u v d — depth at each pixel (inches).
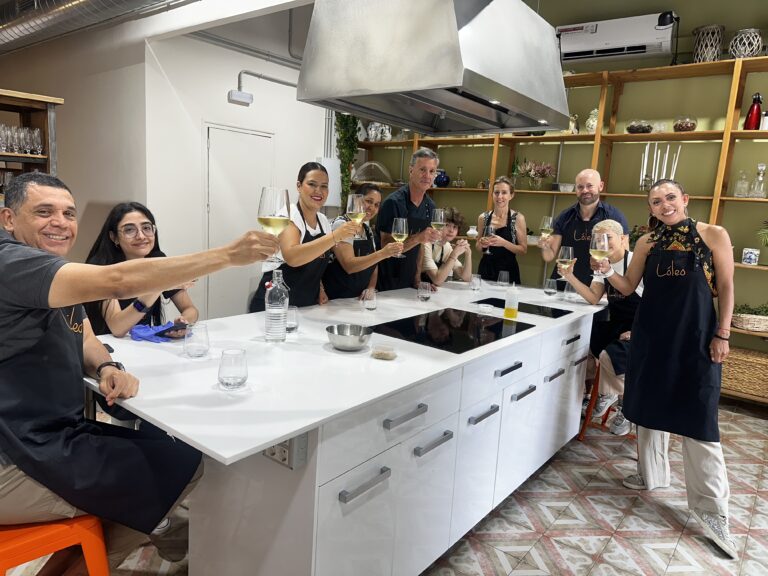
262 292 105.7
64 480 51.1
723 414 157.2
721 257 91.1
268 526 59.6
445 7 77.4
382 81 83.6
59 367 53.8
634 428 130.4
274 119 204.8
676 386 95.2
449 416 74.8
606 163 189.6
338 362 70.3
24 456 49.8
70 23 158.6
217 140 187.9
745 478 117.6
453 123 129.9
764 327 154.2
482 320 99.8
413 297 120.3
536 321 102.3
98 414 116.6
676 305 94.4
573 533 93.4
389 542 67.7
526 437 99.5
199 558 68.1
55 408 53.6
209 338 78.7
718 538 90.1
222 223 193.6
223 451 44.6
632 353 102.1
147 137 169.2
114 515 54.4
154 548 82.3
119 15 157.5
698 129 176.2
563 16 197.2
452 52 76.7
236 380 58.1
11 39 184.5
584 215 153.1
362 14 86.1
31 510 51.3
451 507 79.6
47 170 160.2
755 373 156.2
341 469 57.5
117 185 182.7
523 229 174.9
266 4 125.4
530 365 96.0
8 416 50.2
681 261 93.9
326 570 58.1
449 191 228.7
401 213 130.0
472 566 83.3
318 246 86.7
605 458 122.3
